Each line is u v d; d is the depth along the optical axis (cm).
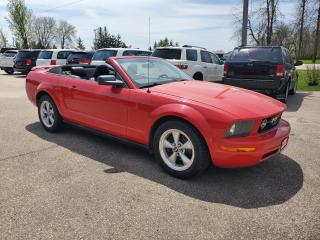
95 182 413
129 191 390
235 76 973
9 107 897
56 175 433
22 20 4544
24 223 323
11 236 303
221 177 433
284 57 957
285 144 443
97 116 521
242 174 444
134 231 311
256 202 368
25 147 546
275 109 428
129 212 344
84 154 513
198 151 401
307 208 355
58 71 627
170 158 434
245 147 380
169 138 436
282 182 420
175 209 350
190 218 334
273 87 919
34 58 2109
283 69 916
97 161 484
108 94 492
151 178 427
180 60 1217
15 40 5112
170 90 450
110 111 495
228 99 424
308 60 5209
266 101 448
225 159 386
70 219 330
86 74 641
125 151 527
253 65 938
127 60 523
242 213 344
